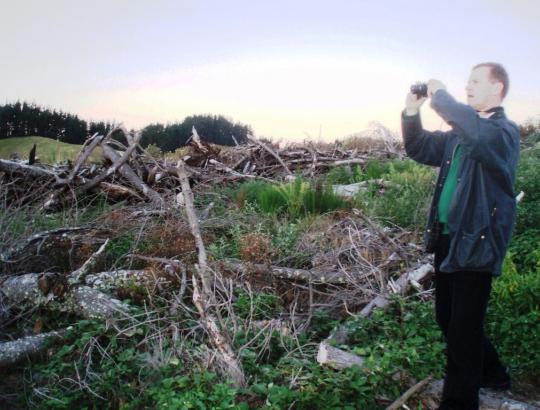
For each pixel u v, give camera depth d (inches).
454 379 130.3
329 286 211.8
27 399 154.5
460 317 128.3
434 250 138.7
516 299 190.1
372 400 143.9
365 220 255.1
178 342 165.6
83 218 296.5
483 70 130.9
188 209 201.9
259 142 563.5
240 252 233.3
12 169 336.5
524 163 383.9
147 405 147.8
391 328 174.2
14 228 241.8
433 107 123.6
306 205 312.3
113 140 392.5
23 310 196.4
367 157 557.9
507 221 125.2
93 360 170.7
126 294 204.1
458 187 126.9
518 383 163.3
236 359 155.9
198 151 525.0
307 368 157.6
